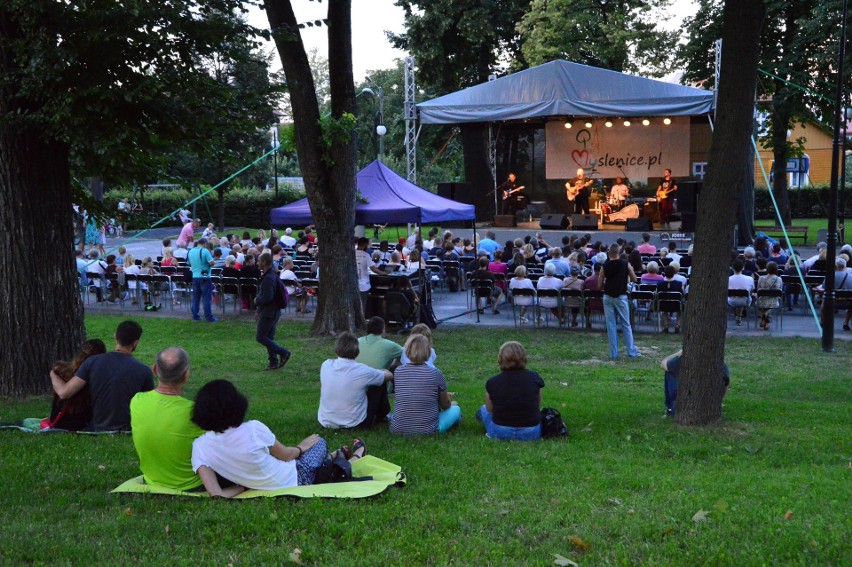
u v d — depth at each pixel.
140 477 5.83
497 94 28.91
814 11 30.55
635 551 4.64
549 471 6.41
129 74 9.08
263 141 43.97
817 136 54.22
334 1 14.82
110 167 10.27
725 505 5.34
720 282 8.27
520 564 4.50
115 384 7.27
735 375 11.97
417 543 4.73
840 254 17.62
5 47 8.78
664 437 7.86
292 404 9.55
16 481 5.96
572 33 36.22
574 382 11.49
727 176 7.99
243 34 10.08
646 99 27.48
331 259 15.50
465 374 12.27
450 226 33.41
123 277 20.02
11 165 9.36
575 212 32.94
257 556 4.54
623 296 13.41
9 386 9.50
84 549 4.62
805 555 4.51
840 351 13.90
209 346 14.76
